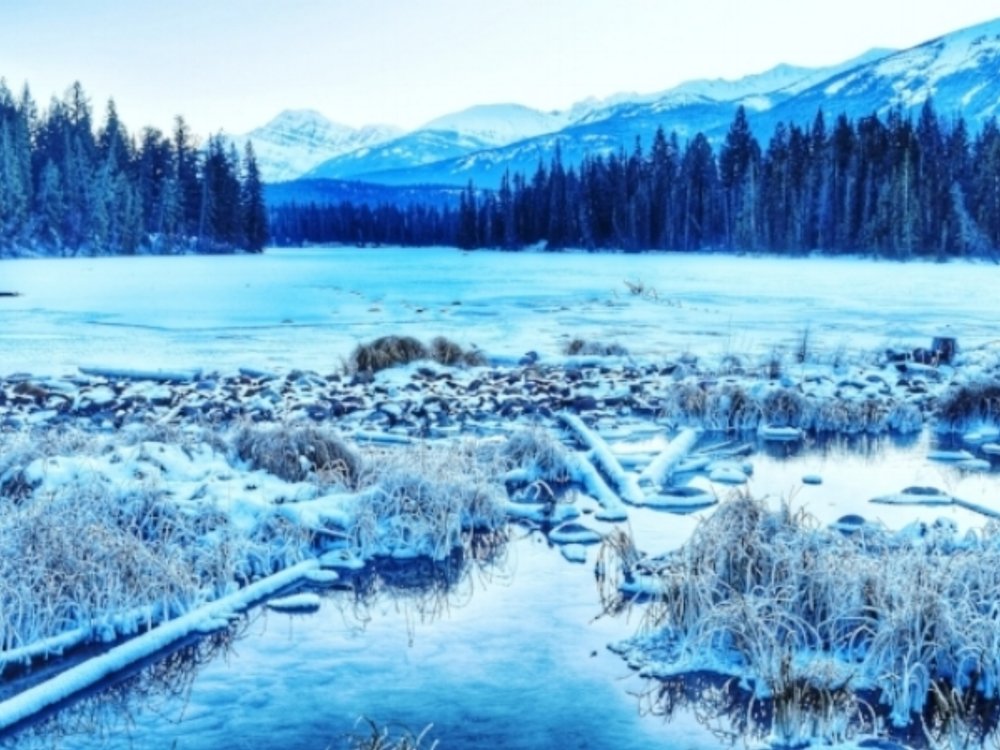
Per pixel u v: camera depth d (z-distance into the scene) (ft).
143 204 318.45
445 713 18.30
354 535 27.35
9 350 71.97
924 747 16.89
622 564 25.44
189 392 51.62
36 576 21.36
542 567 26.35
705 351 70.13
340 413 46.11
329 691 19.16
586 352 68.28
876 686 18.78
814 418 45.55
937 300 122.93
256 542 26.16
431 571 26.05
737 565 21.90
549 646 21.21
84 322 93.86
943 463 38.65
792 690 17.60
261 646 21.30
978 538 25.66
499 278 177.78
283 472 30.99
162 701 18.80
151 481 26.81
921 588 19.90
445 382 54.70
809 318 98.68
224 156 332.60
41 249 282.56
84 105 338.13
